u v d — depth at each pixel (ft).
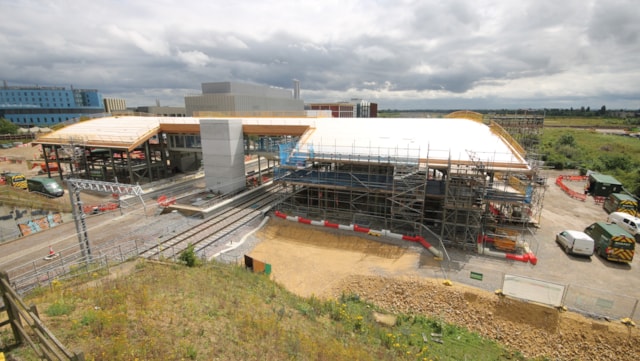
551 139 299.17
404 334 56.03
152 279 51.96
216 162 136.56
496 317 60.70
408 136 114.93
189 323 38.11
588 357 53.62
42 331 24.89
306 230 99.91
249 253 88.02
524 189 101.81
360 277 74.69
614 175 167.73
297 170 116.37
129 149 143.74
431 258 81.15
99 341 31.04
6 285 26.73
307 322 48.26
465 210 86.58
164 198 123.95
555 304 59.21
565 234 85.20
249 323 40.78
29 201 110.63
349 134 122.83
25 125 496.23
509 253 82.38
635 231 90.48
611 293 61.41
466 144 104.12
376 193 101.91
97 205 122.72
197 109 259.80
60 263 76.38
